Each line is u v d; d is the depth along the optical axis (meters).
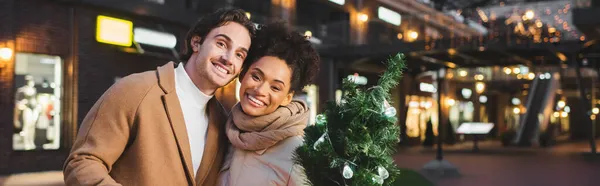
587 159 20.98
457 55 20.58
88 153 1.85
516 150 26.88
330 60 21.64
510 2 38.22
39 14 11.49
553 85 35.66
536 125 33.00
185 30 13.90
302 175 2.03
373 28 23.30
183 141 2.01
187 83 2.06
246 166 2.09
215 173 2.17
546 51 19.48
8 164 10.94
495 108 42.47
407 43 20.53
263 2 17.86
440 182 12.57
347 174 1.74
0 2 10.84
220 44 2.04
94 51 12.30
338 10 22.42
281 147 2.08
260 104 2.08
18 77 11.36
